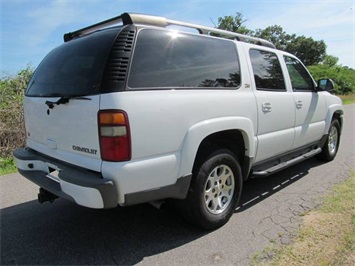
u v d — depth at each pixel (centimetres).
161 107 249
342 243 275
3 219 343
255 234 299
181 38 285
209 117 288
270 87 387
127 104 231
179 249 278
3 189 441
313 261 251
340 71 3394
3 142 629
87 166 246
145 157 243
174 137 259
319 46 5994
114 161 230
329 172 492
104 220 337
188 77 281
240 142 341
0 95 676
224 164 317
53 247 284
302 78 470
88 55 260
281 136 397
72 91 258
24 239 299
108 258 266
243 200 387
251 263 253
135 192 243
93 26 310
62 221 336
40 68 338
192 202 291
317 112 486
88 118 240
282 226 312
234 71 334
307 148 486
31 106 319
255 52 376
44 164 304
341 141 729
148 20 265
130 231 312
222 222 316
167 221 332
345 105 1745
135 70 242
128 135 231
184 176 270
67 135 265
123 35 245
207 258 263
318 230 299
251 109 339
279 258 257
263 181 458
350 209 345
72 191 242
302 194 399
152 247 282
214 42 320
